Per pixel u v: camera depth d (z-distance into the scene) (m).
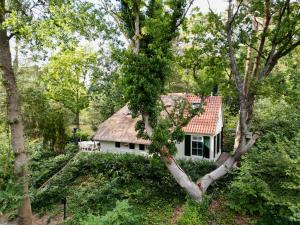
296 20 10.43
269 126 12.24
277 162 8.45
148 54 11.09
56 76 23.92
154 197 12.38
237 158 11.10
